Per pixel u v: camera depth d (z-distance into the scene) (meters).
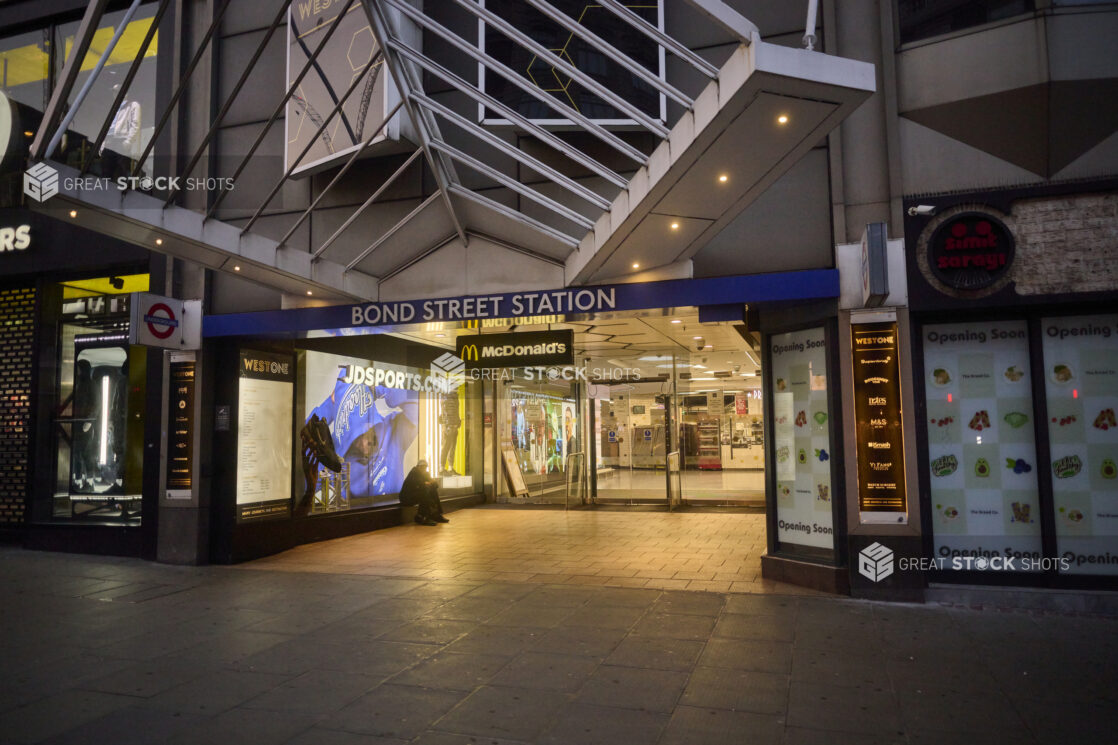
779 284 7.63
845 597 7.34
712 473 22.08
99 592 7.98
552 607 7.07
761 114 4.86
